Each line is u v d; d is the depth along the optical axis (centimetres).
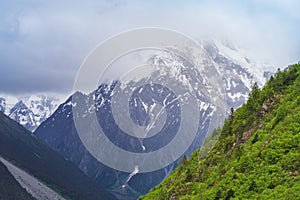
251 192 12306
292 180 11762
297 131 13188
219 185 13712
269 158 12912
